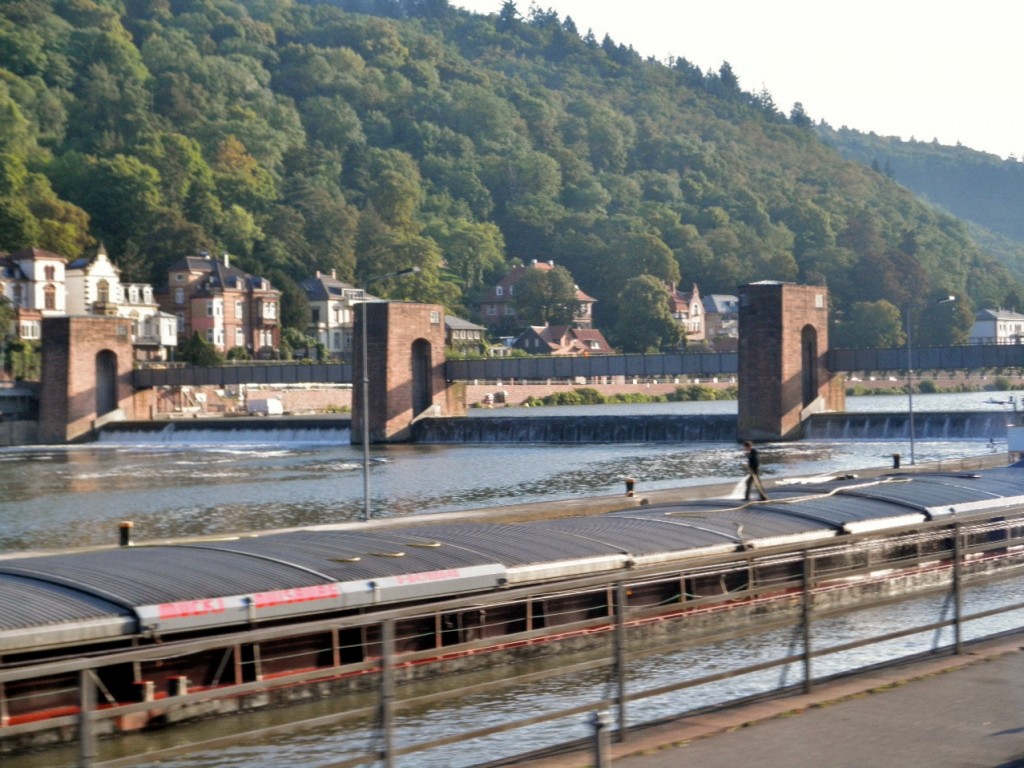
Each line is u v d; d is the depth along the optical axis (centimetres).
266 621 3052
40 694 2697
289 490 12538
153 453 18662
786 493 5359
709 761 2125
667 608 2494
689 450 16762
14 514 10862
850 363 19162
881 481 5391
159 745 2839
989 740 2236
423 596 3312
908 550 4428
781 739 2259
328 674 2108
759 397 18288
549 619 3522
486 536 3828
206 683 2961
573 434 19075
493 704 3147
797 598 3991
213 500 11762
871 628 3788
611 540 3875
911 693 2597
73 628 2758
